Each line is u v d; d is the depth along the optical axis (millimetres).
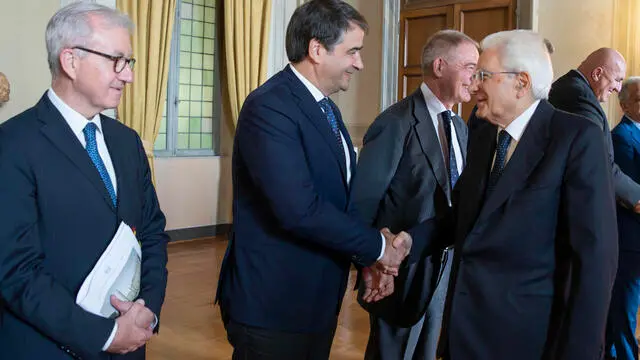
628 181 3111
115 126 1901
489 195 1797
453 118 2715
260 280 1980
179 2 7371
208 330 4180
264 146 1869
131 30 1774
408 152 2586
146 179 1992
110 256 1672
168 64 6941
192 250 6852
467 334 1811
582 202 1641
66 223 1655
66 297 1593
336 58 1968
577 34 6160
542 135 1757
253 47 7418
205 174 7660
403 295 2547
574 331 1637
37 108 1699
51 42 1681
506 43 1779
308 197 1862
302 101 1954
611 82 3166
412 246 2221
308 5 1994
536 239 1727
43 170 1631
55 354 1637
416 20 7367
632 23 5879
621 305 3328
